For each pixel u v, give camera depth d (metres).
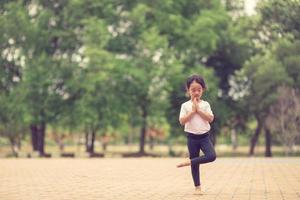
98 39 44.06
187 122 11.45
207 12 49.22
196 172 11.74
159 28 48.06
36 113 45.06
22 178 16.56
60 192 12.36
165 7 48.31
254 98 50.59
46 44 45.81
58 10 47.53
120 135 81.00
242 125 56.53
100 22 44.53
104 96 44.66
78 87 44.19
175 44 49.00
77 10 46.03
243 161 28.09
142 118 46.88
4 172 19.36
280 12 23.25
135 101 46.62
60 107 45.78
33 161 28.72
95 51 43.28
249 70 51.25
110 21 47.09
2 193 12.13
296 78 49.25
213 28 50.09
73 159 32.19
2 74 46.28
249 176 17.22
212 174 18.12
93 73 43.72
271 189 12.95
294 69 49.03
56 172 19.36
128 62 44.88
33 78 44.53
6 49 46.12
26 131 52.97
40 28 45.72
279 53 48.75
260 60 51.47
